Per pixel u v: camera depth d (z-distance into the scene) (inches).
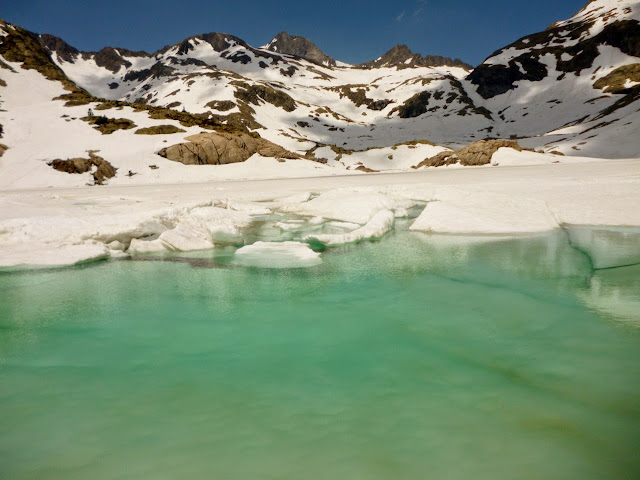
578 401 142.8
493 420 134.0
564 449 118.6
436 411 140.4
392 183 1299.2
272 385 162.4
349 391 156.1
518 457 115.8
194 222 551.8
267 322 232.1
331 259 375.2
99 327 229.3
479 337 200.4
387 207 669.9
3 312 254.4
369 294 273.7
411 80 7337.6
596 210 509.4
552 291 257.1
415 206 790.5
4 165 2340.1
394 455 118.2
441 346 193.0
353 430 130.8
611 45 5413.4
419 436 126.6
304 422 136.1
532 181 966.4
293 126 5359.3
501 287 271.4
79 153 2501.2
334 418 138.1
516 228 446.6
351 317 235.3
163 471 113.9
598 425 129.3
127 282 316.8
